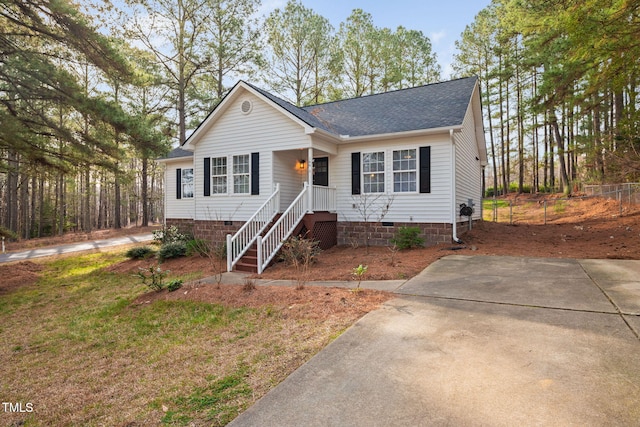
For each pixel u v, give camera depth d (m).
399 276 6.96
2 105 10.80
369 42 25.36
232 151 12.37
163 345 4.87
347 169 12.05
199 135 12.92
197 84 24.22
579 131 25.67
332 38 24.08
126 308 7.03
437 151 10.59
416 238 10.16
